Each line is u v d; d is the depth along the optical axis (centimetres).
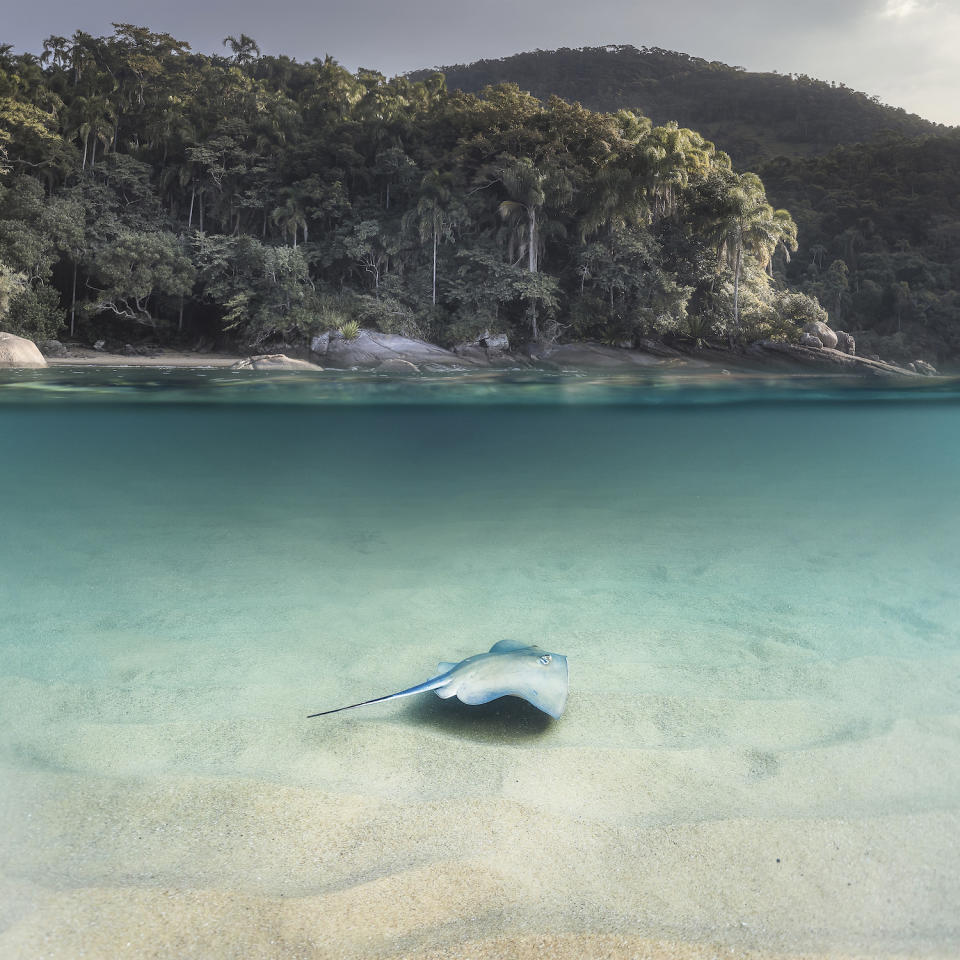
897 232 11350
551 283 4556
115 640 380
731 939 176
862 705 310
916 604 448
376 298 4600
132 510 770
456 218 4700
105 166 4816
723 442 1648
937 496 880
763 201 5022
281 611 429
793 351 4450
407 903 187
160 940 171
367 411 1978
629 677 340
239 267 4594
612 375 3059
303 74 8362
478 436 1681
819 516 743
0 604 438
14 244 3953
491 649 337
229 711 300
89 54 6469
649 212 4897
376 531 662
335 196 4838
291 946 171
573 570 526
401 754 268
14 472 1071
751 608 441
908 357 8300
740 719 298
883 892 193
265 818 225
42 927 173
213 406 1855
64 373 2386
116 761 258
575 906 188
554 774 255
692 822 226
